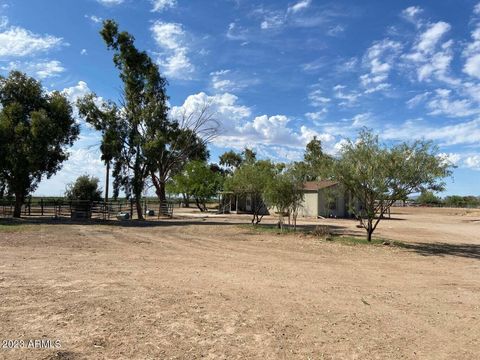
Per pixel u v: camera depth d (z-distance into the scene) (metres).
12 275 10.02
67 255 13.44
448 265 13.61
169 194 59.88
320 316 7.34
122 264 11.98
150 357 5.36
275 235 21.81
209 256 14.17
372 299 8.68
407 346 6.01
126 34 35.78
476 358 5.64
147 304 7.75
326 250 16.44
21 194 32.47
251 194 28.41
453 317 7.50
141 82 36.56
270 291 9.09
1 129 29.50
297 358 5.45
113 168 35.25
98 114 34.19
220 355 5.48
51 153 33.25
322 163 20.44
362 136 18.62
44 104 32.88
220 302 8.03
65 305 7.55
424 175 17.58
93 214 35.75
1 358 5.20
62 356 5.30
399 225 33.56
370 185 18.42
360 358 5.51
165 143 36.41
